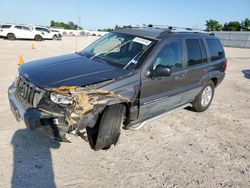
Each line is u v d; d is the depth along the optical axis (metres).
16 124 4.57
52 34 30.20
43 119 3.28
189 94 5.49
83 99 3.32
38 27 29.30
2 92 6.45
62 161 3.64
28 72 3.88
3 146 3.84
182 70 4.99
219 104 7.21
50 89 3.34
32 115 3.33
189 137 4.84
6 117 4.84
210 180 3.59
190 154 4.21
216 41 6.51
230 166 4.00
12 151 3.74
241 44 42.38
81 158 3.76
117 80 3.76
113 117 3.70
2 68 9.83
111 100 3.59
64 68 3.95
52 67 4.01
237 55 25.33
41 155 3.73
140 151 4.12
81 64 4.20
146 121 4.57
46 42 26.77
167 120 5.56
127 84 3.85
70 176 3.35
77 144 4.12
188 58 5.19
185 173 3.69
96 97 3.44
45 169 3.43
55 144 4.04
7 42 23.25
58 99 3.27
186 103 5.85
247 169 3.97
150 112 4.59
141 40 4.65
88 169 3.53
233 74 12.78
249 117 6.30
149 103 4.36
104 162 3.73
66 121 3.25
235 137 5.06
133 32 5.06
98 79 3.62
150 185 3.35
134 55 4.35
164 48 4.57
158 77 4.36
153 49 4.38
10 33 26.80
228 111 6.63
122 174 3.50
